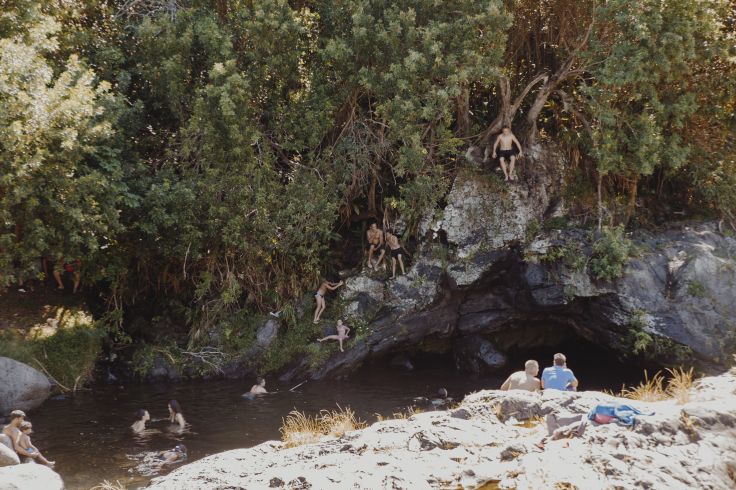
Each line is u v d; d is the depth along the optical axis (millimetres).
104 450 10875
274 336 17812
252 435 11922
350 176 18500
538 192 18844
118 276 17719
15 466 8070
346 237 20609
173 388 16078
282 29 16656
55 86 13422
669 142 18203
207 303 17906
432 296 18391
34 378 13383
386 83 16969
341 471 5941
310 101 17875
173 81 16625
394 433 7055
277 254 18672
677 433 5570
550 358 20312
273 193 17188
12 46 12688
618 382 17328
